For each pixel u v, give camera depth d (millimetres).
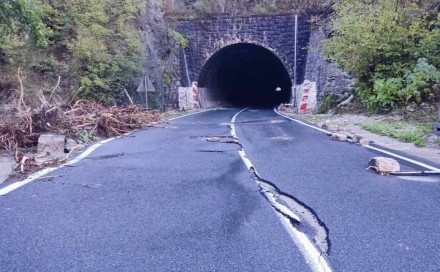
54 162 6383
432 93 11773
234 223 3508
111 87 16922
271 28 25000
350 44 14391
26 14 10953
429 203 4066
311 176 5293
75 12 15414
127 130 11422
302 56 24594
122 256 2820
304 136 9766
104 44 16703
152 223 3512
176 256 2814
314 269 2600
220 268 2621
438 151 7191
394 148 7668
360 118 13273
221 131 11148
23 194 4527
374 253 2852
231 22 25578
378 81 12953
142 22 21672
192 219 3617
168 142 8992
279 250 2914
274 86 42219
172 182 5062
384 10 13367
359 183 4910
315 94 21922
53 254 2861
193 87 26578
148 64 21500
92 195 4461
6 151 7527
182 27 26312
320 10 23688
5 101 12227
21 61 13281
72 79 15344
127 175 5492
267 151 7445
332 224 3455
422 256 2799
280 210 3881
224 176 5375
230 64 33156
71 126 9172
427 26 13000
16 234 3262
